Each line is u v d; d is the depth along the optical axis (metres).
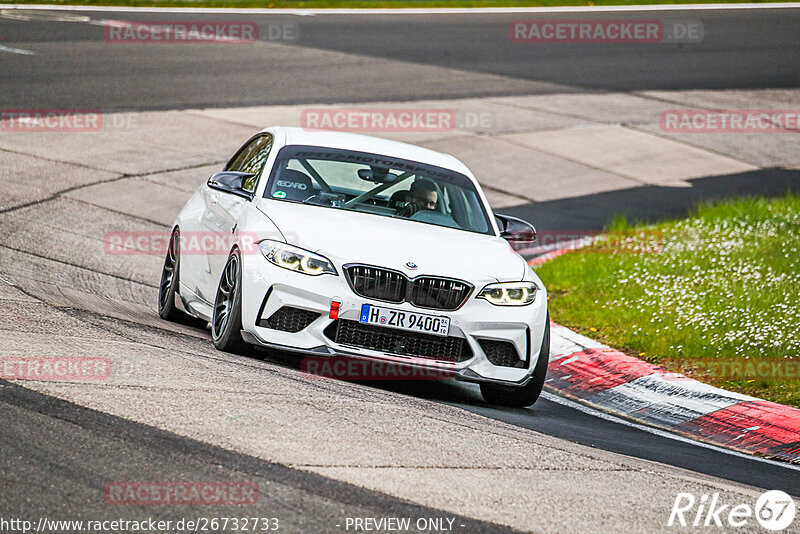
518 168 66.12
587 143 74.19
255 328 25.00
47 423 17.88
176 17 105.81
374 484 17.09
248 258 25.55
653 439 25.28
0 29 88.06
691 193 64.19
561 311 38.97
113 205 48.59
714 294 38.59
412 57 96.94
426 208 28.86
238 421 19.39
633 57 107.44
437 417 22.70
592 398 30.11
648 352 33.31
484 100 83.00
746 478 22.17
